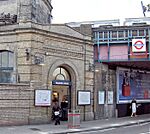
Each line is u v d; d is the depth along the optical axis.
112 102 30.25
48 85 22.97
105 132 19.72
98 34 28.92
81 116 25.92
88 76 26.75
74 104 25.52
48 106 22.73
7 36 22.53
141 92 35.62
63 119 25.34
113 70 30.80
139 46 27.64
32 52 21.78
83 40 26.20
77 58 25.70
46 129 19.88
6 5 25.84
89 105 26.80
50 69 23.19
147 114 35.78
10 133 17.59
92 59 27.25
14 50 22.25
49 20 31.38
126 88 32.50
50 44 23.27
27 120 21.36
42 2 28.70
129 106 32.94
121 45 28.47
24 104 21.28
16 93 20.95
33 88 21.72
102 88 28.64
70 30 25.14
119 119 28.72
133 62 29.45
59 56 24.00
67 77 25.61
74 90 25.59
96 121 26.28
